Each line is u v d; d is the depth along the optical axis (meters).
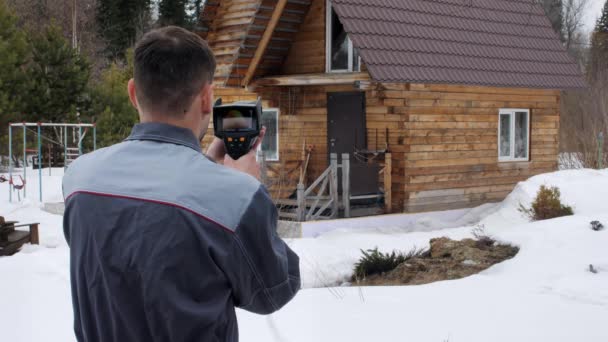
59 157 28.70
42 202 17.84
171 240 2.18
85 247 2.29
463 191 15.32
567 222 10.27
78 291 2.38
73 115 27.34
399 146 14.23
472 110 15.45
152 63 2.34
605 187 13.75
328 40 15.26
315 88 15.46
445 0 15.86
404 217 14.05
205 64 2.41
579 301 7.36
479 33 15.97
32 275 8.48
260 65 15.79
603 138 22.61
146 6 50.34
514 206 14.22
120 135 28.12
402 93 14.08
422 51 14.27
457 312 6.93
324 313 6.92
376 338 6.09
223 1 16.84
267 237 2.29
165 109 2.39
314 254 10.96
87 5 48.12
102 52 47.31
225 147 2.70
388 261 10.12
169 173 2.29
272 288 2.35
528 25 17.31
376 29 13.78
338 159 15.17
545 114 17.28
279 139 15.98
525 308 7.05
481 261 9.81
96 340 2.35
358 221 13.45
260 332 6.32
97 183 2.32
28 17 44.81
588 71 32.06
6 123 25.17
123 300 2.21
